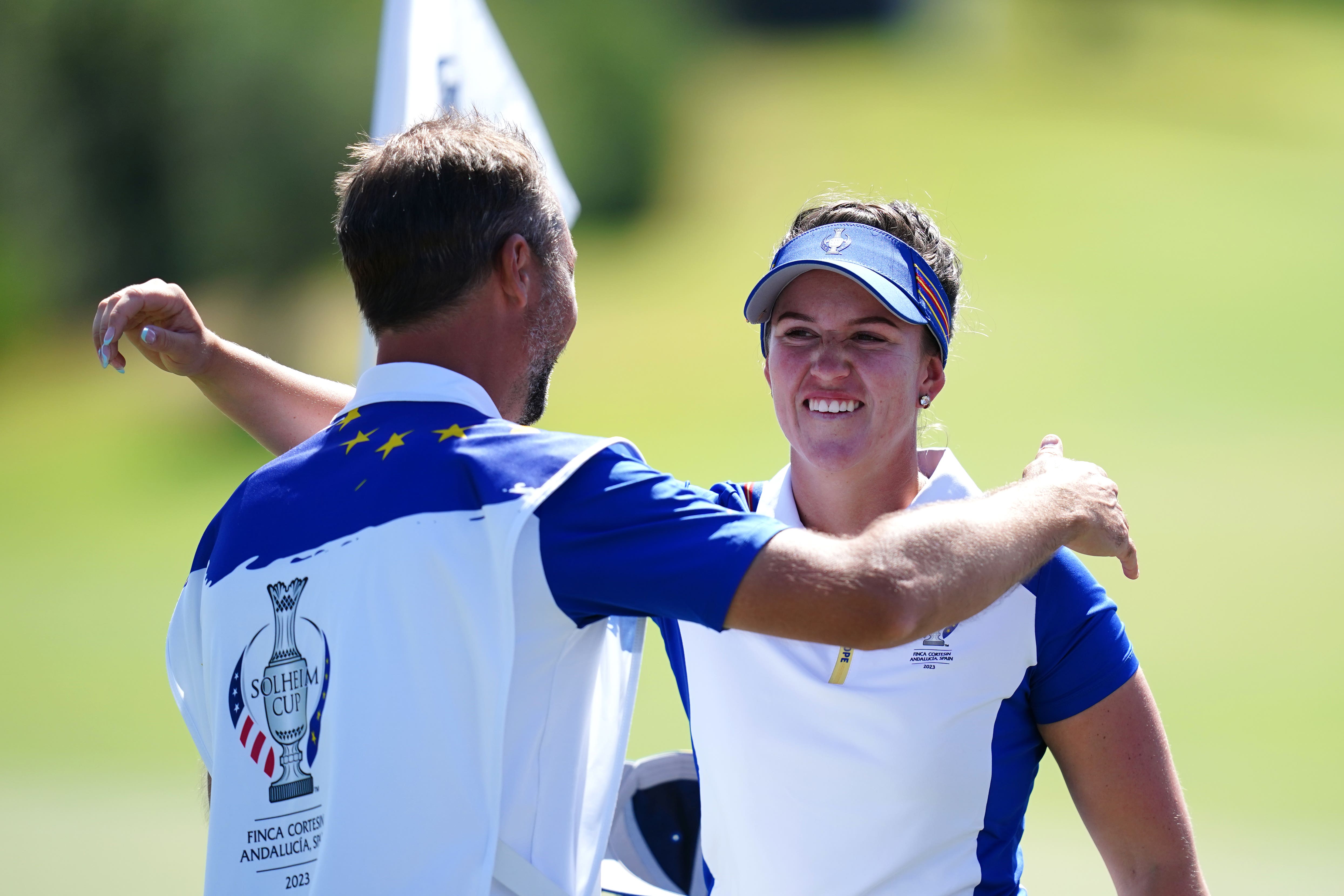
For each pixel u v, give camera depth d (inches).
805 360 312.0
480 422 257.9
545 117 5413.4
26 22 4153.5
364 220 267.6
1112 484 279.7
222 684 259.0
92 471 3169.3
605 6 5816.9
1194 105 6446.9
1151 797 297.4
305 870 245.0
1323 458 2532.0
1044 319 3754.9
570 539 241.1
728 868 316.2
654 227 5177.2
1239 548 1996.8
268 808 250.1
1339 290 3964.1
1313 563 1910.7
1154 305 3868.1
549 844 250.1
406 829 236.7
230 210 4077.3
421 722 239.3
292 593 254.2
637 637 281.6
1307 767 1210.6
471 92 424.5
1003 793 301.9
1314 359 3341.5
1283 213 4808.1
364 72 4045.3
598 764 272.4
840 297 307.9
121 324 336.2
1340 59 7377.0
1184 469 2491.4
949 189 5083.7
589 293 4505.4
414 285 264.2
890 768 294.5
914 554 236.2
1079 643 296.4
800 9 7623.0
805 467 325.4
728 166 5605.3
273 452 364.5
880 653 295.4
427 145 267.7
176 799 1114.1
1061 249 4436.5
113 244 4271.7
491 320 269.0
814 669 301.0
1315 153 5659.5
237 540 265.0
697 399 3321.9
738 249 4820.4
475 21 427.5
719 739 311.7
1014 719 301.1
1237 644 1592.0
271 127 4052.7
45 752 1270.9
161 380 3971.5
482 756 240.4
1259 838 1047.6
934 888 295.4
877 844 297.1
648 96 5654.5
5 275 4340.6
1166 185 5147.6
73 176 4244.6
